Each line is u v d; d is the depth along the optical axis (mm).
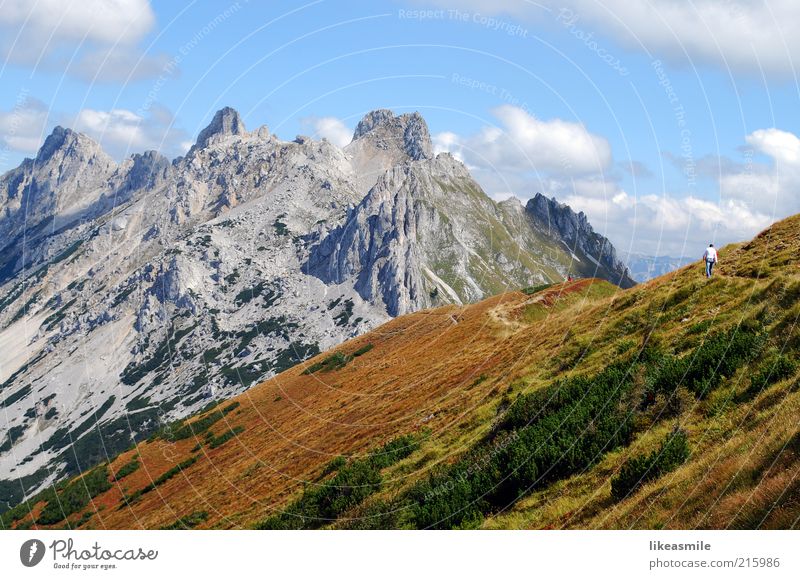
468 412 31562
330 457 35156
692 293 32219
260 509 32250
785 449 16672
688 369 23375
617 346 30453
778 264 30891
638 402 23344
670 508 17516
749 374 21562
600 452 21844
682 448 19438
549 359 33000
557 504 20438
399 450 30094
